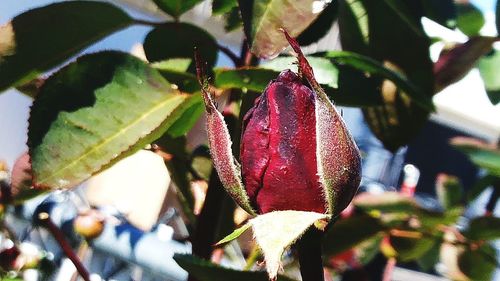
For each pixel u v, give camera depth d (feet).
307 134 0.36
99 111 0.48
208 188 0.55
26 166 0.57
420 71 0.65
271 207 0.36
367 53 0.65
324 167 0.35
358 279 0.81
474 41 0.70
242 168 0.37
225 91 0.58
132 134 0.48
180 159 0.65
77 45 0.53
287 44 0.45
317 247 0.37
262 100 0.37
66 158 0.47
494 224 0.79
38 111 0.47
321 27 0.58
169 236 0.80
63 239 0.70
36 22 0.51
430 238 0.81
